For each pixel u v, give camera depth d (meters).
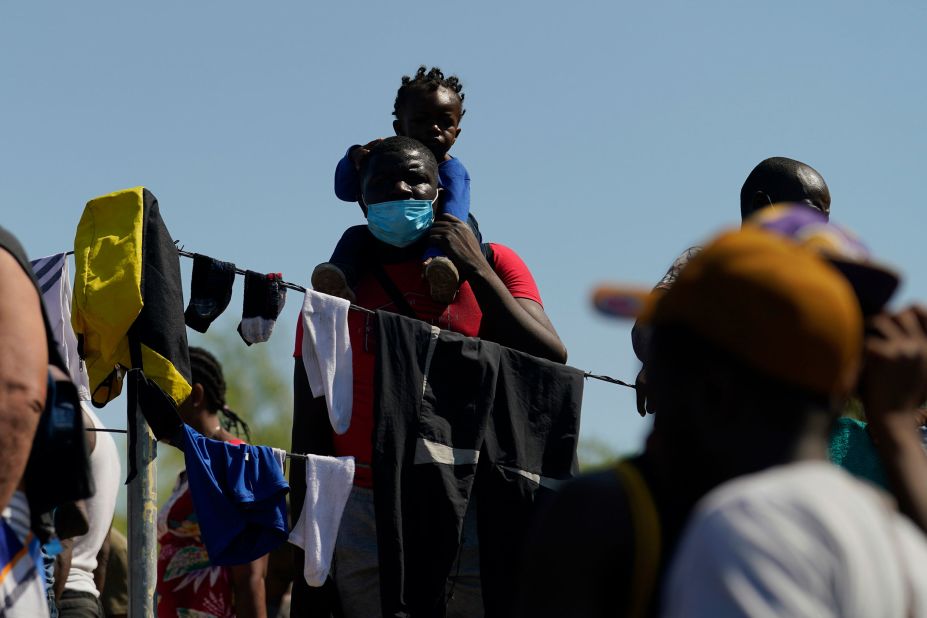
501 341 7.66
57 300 7.07
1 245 4.13
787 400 2.51
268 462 6.85
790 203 7.37
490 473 7.26
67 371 4.30
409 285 7.63
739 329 2.47
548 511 2.75
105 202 6.85
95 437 7.31
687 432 2.63
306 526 6.93
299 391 7.42
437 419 7.13
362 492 7.24
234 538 6.75
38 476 4.15
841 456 5.95
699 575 2.27
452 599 7.31
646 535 2.61
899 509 3.00
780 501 2.29
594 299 2.82
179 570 8.07
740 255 2.52
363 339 7.40
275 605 8.73
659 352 2.66
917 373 3.09
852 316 2.48
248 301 7.13
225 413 8.74
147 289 6.71
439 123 8.86
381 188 7.59
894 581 2.28
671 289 2.64
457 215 7.93
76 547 7.18
